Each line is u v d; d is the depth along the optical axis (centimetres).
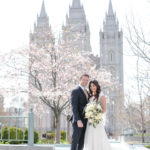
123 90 3353
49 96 1848
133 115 2662
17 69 2083
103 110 620
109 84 2403
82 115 621
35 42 2447
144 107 2320
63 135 3009
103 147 609
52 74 2017
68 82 2091
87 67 2298
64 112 2398
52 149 794
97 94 629
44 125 7581
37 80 2044
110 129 6819
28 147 805
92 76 2270
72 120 632
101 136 612
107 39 9106
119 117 3553
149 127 2683
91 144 604
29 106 2836
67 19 7538
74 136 606
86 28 8094
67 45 2311
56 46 2153
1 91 2023
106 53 8975
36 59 2150
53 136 2278
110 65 8900
